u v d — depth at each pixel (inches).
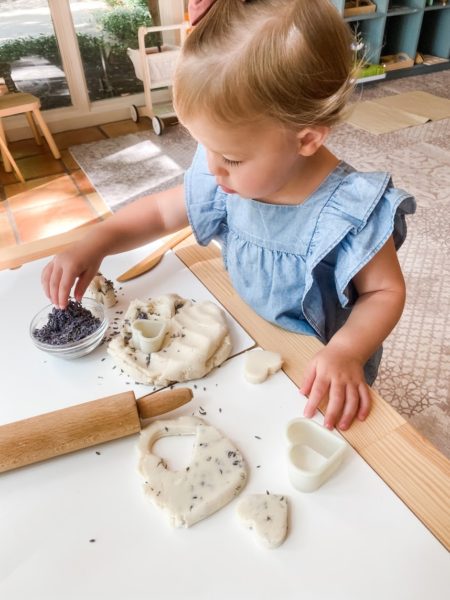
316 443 18.3
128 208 29.7
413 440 18.1
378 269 23.5
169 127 105.4
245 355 22.1
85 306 24.4
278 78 17.6
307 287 24.1
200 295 26.0
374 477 16.9
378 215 22.4
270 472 17.3
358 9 113.0
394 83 121.8
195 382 21.0
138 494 16.9
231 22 18.2
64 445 17.9
